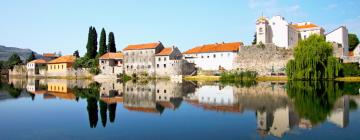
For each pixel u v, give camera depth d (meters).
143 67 132.12
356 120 28.94
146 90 67.19
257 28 119.50
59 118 32.09
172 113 34.81
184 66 121.50
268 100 44.25
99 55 149.62
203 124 28.56
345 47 119.44
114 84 91.88
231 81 97.62
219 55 122.06
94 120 30.92
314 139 22.78
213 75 115.88
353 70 91.81
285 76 100.56
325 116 31.12
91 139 23.59
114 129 26.78
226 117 31.92
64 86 83.75
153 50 129.88
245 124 28.33
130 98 50.78
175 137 23.92
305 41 86.81
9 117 32.84
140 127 27.47
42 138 24.06
